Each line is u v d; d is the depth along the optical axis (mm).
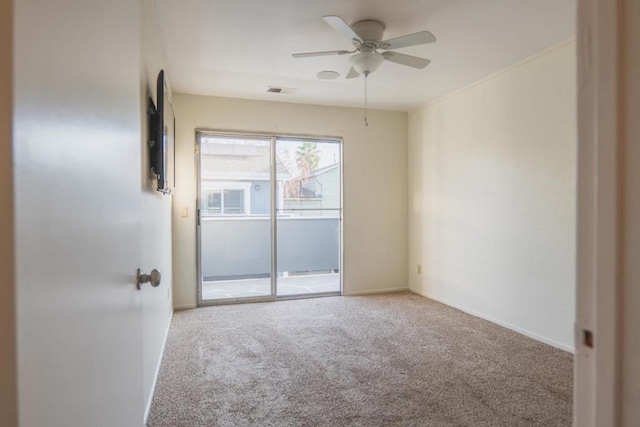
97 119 793
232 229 4617
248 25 2740
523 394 2330
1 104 449
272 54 3256
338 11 2539
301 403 2225
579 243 516
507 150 3566
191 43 3037
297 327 3619
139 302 1253
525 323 3391
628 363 448
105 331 839
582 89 506
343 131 4922
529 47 3088
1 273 450
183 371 2652
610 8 462
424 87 4121
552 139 3119
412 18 2633
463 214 4160
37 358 512
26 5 490
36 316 512
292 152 4805
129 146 1123
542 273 3223
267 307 4336
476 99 3963
